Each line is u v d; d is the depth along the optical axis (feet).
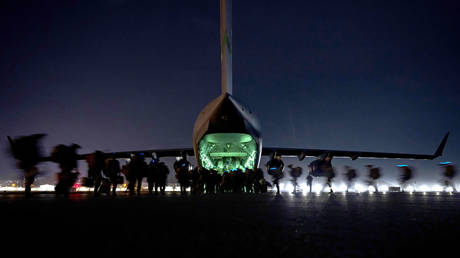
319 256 4.70
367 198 30.94
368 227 8.22
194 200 26.53
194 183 61.41
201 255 4.79
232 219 10.41
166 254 4.86
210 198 31.50
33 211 14.05
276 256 4.71
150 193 51.06
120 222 9.61
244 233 7.22
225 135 74.02
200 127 69.72
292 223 9.23
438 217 10.89
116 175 45.93
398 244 5.74
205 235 6.97
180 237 6.68
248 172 61.62
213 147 87.81
